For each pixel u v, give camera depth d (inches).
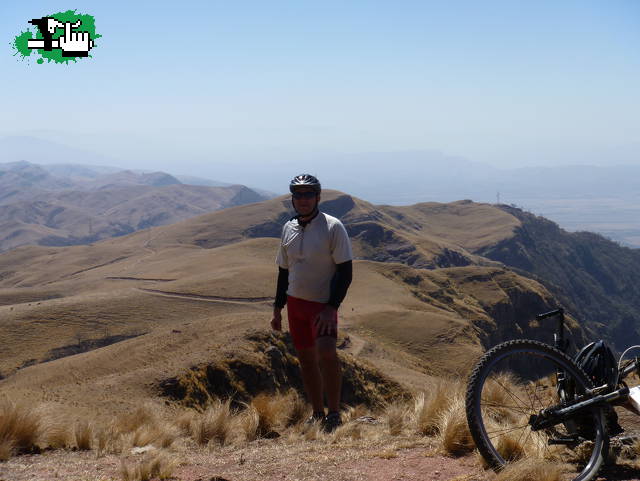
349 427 209.6
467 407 129.2
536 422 135.9
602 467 135.2
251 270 6107.3
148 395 844.6
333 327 197.2
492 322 5954.7
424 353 3809.1
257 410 245.9
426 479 138.9
